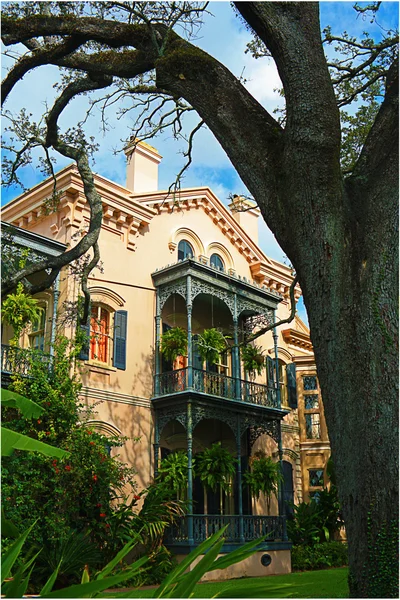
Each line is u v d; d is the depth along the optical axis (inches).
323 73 224.2
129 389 635.5
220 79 249.3
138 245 685.9
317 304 208.2
